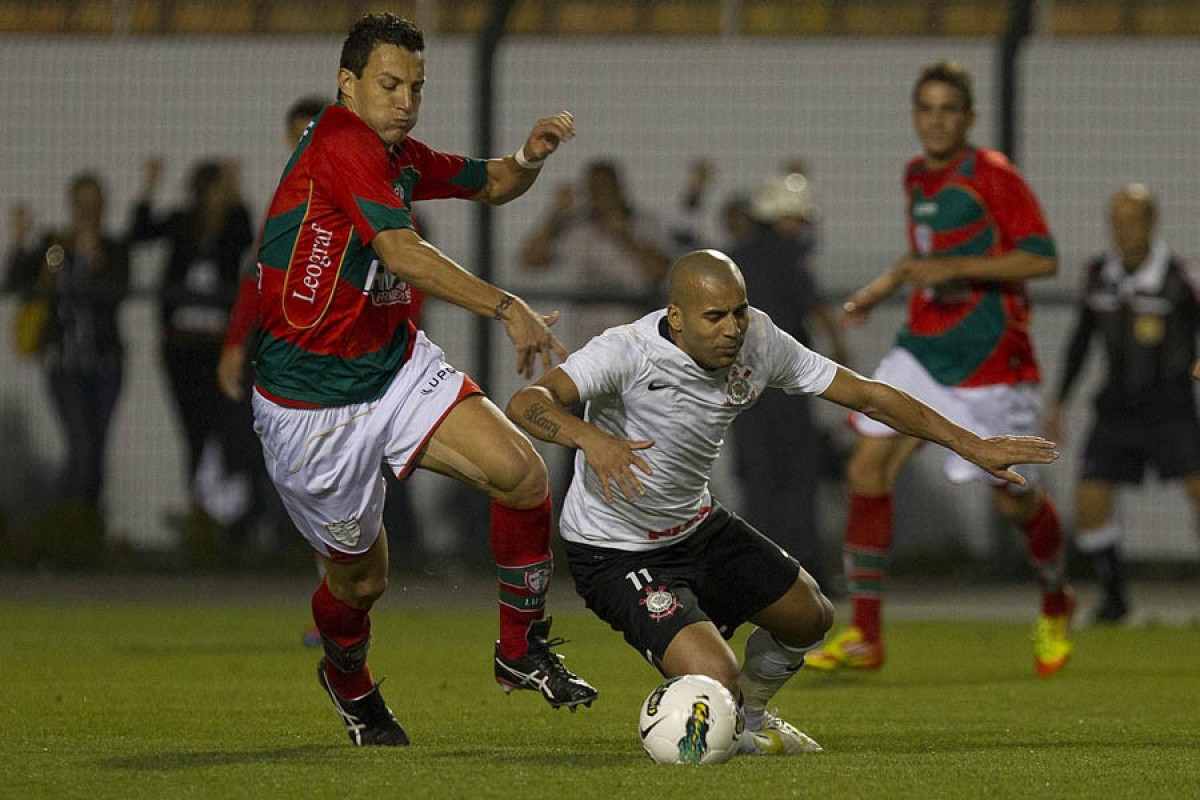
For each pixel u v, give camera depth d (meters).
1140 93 52.78
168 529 52.97
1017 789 17.77
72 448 51.91
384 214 19.41
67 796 17.08
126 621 40.97
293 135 33.38
